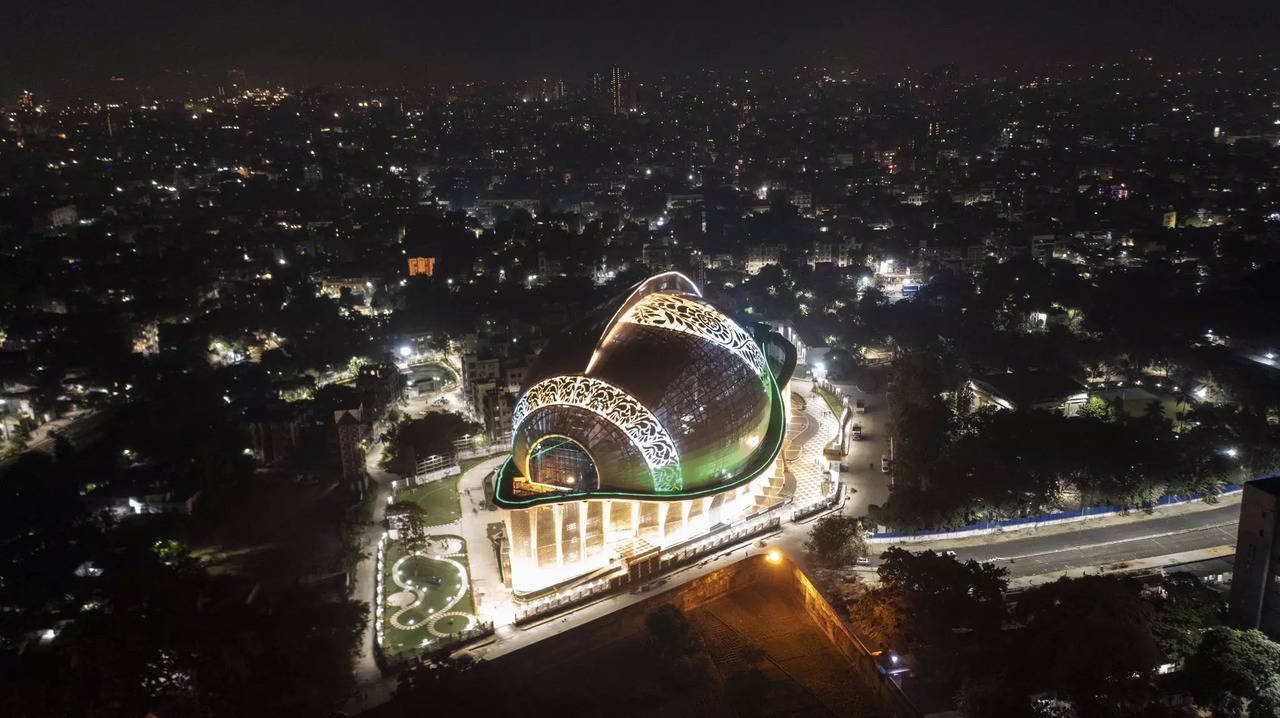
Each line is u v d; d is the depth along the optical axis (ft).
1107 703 485.15
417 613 638.94
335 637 604.08
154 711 524.11
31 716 517.14
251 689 542.98
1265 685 482.69
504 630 618.03
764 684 565.12
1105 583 560.61
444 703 517.55
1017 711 491.31
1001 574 602.85
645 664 604.08
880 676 549.54
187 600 619.67
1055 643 517.14
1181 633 536.42
